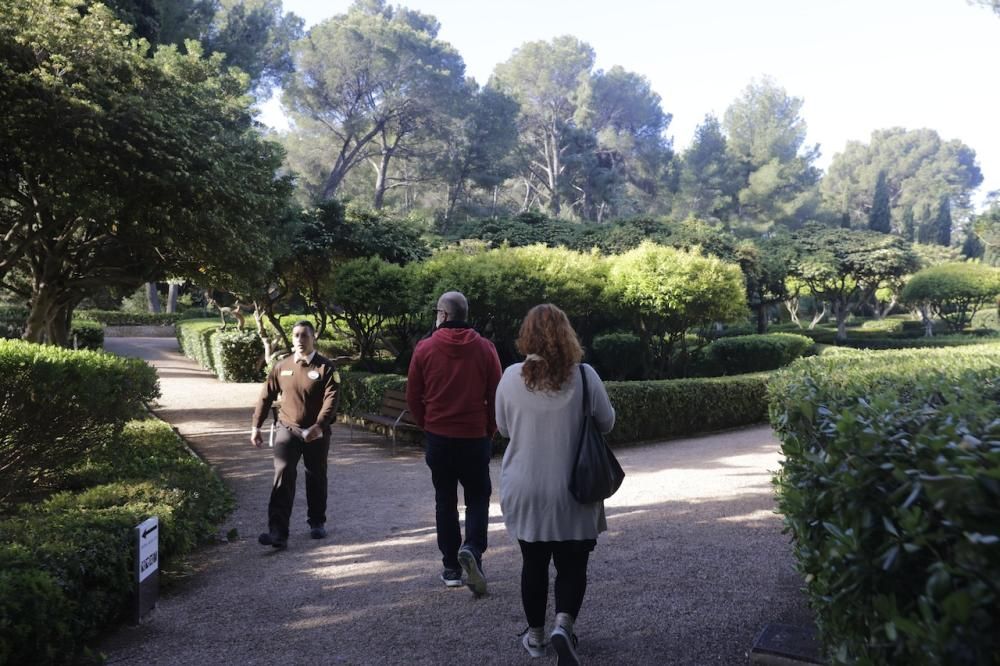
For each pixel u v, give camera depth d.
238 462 9.86
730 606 4.02
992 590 1.45
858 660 1.91
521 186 68.81
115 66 10.60
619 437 11.91
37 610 3.48
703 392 13.12
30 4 9.98
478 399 4.43
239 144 12.54
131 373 6.80
